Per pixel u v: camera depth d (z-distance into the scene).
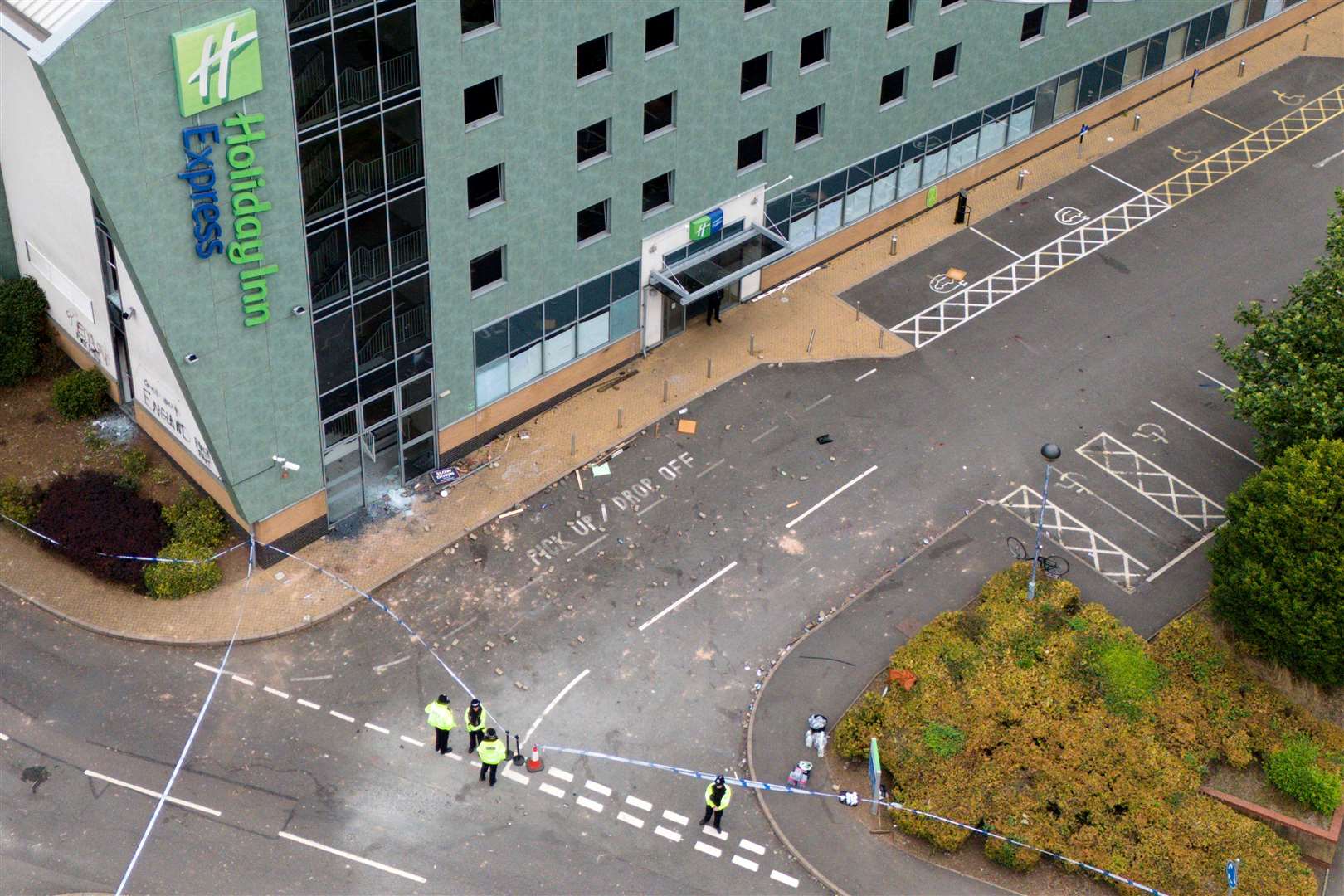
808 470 54.75
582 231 53.62
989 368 59.19
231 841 42.78
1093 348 60.16
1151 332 60.88
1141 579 51.31
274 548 50.22
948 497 54.00
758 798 44.53
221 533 50.62
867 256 64.31
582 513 52.84
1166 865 42.41
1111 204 67.25
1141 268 63.91
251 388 46.16
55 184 48.84
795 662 48.28
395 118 45.03
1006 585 49.97
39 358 56.03
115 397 54.41
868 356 59.47
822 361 59.12
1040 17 65.19
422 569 50.72
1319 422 47.28
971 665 47.34
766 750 45.78
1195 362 59.56
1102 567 51.69
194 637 47.94
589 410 56.72
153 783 44.09
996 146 67.62
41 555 50.28
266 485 48.66
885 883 42.66
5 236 54.91
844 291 62.47
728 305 61.12
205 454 48.91
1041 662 47.62
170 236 41.50
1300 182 68.50
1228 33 75.19
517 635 48.75
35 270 54.84
